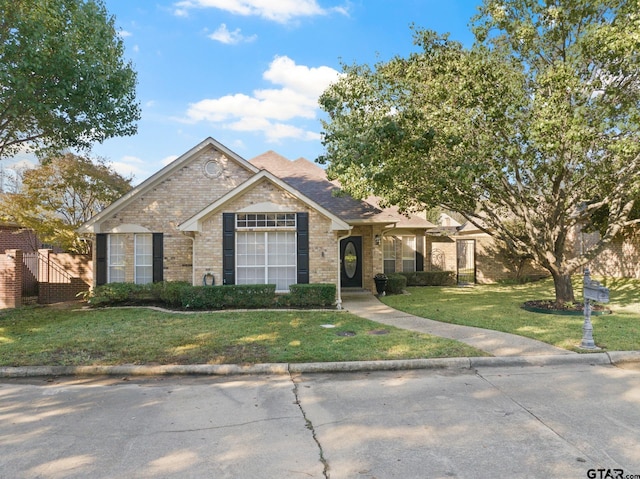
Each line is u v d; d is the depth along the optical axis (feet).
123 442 13.06
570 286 38.65
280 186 41.47
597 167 34.73
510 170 37.50
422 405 16.05
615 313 35.40
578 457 11.69
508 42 36.32
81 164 54.70
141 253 47.39
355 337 26.84
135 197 47.19
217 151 48.37
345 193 46.21
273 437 13.32
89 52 31.65
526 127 32.22
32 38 27.63
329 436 13.33
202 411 15.74
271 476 10.90
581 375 19.92
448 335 27.40
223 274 41.11
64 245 53.21
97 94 32.60
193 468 11.37
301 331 28.86
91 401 17.04
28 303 48.34
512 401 16.37
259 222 41.96
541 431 13.44
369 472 11.03
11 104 30.45
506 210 50.98
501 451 12.09
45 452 12.43
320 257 41.88
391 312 37.78
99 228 46.57
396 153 33.58
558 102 29.43
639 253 57.77
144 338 27.22
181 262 47.29
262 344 25.29
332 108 38.29
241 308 39.47
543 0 33.04
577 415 14.79
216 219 41.37
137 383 19.62
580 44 30.09
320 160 43.50
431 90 33.50
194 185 47.96
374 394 17.47
